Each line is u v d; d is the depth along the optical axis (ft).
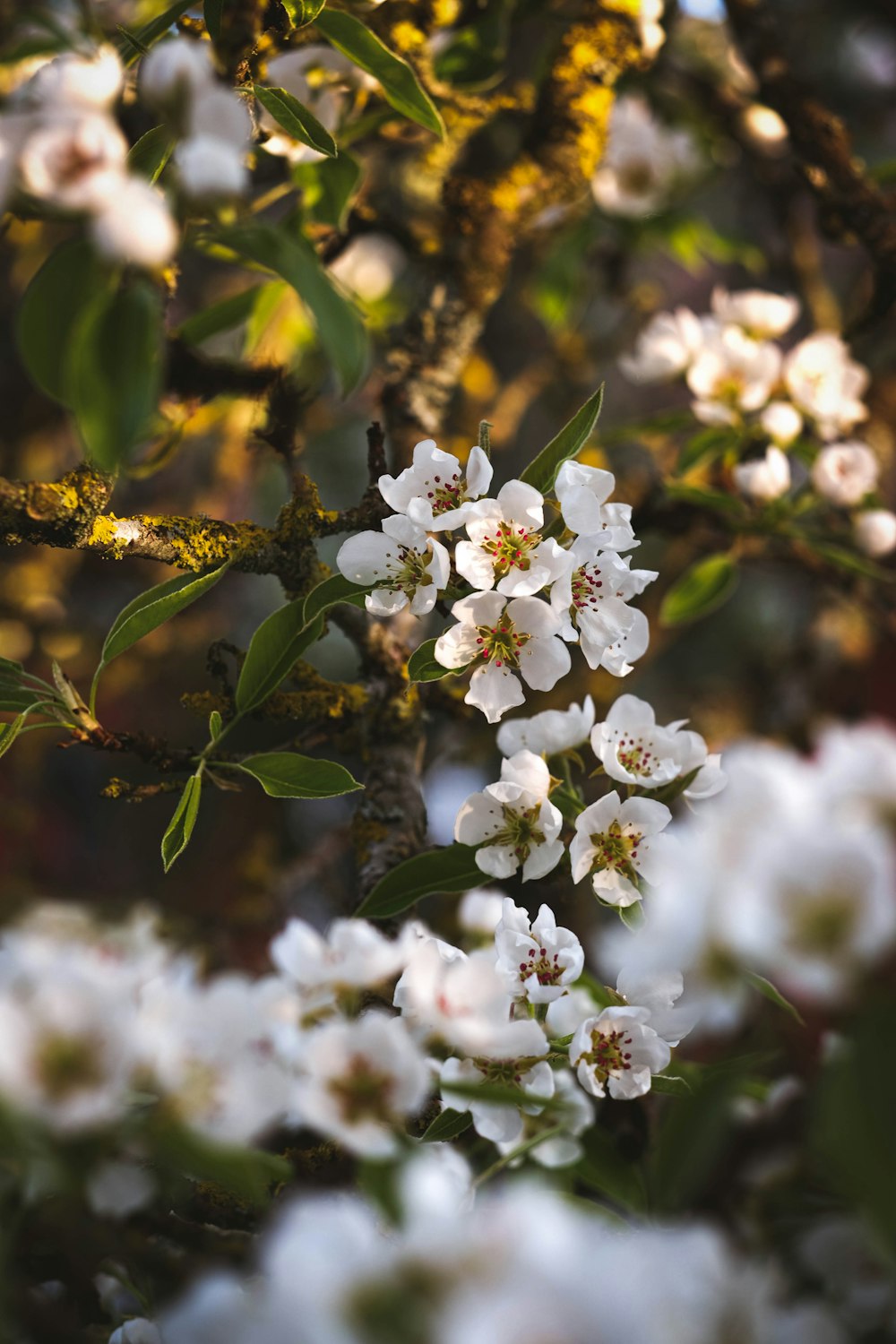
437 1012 2.15
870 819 1.94
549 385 4.50
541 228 3.35
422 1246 1.91
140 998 2.04
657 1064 2.29
